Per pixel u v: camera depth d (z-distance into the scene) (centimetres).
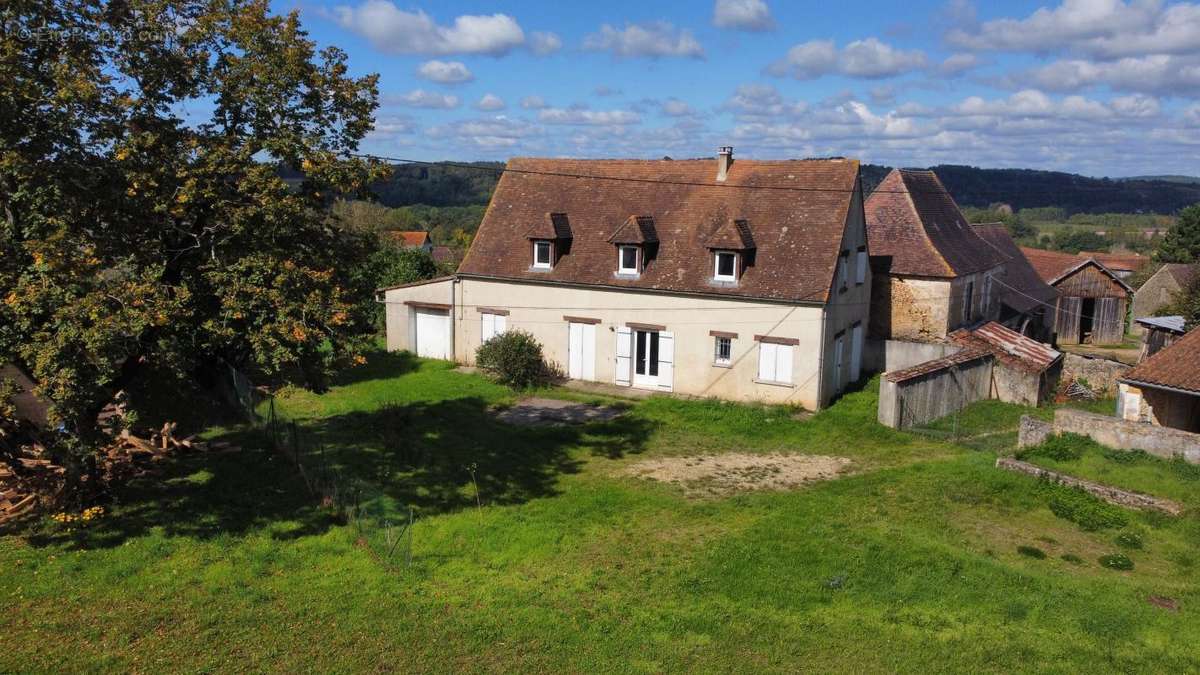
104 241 1575
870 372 3288
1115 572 1529
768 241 2945
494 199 3531
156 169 1611
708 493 1991
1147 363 2259
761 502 1897
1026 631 1291
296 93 1781
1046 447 2147
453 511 1852
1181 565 1561
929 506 1853
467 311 3416
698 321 2958
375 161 1844
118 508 1808
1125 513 1772
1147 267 6606
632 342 3089
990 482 1970
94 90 1479
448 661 1216
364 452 2267
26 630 1290
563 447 2386
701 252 3022
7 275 1505
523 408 2830
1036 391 2872
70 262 1451
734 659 1216
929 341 3231
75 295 1488
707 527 1750
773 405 2847
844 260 2928
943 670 1174
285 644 1259
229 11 1709
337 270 1859
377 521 1636
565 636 1280
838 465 2220
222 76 1720
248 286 1644
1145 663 1184
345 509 1767
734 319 2894
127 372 1758
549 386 3123
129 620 1329
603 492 1984
